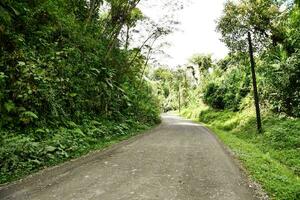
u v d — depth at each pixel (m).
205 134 21.31
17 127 10.93
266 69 26.47
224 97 44.25
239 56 31.84
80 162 9.30
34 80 12.13
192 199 6.05
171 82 92.69
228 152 12.95
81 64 17.12
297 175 11.54
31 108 11.82
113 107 21.17
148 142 14.83
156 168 8.65
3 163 8.01
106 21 24.89
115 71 23.08
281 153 15.63
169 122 38.09
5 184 6.77
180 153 11.55
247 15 27.03
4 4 11.23
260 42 28.00
